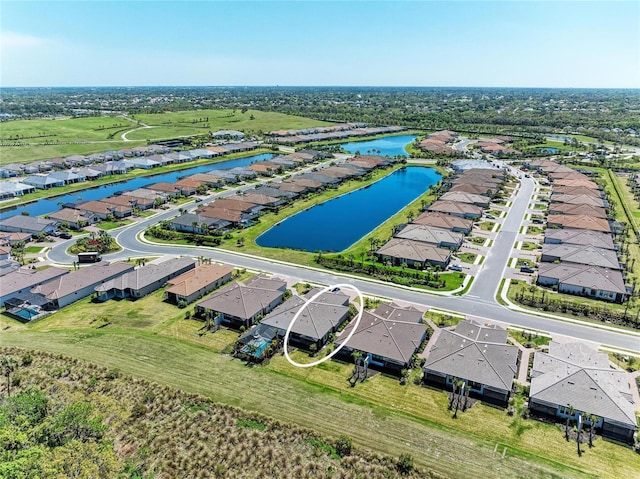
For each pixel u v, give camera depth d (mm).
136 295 83125
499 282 88375
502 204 143875
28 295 80688
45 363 63031
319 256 98688
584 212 125062
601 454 47938
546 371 57719
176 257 101500
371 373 61531
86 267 90250
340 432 50625
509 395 56500
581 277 84562
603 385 54188
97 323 74062
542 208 138750
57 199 155250
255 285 81625
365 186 169250
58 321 75000
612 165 191500
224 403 55094
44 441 46312
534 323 73062
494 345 62125
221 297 76875
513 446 48969
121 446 49000
